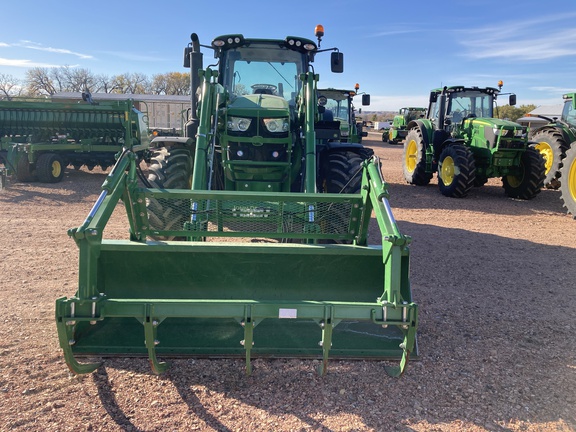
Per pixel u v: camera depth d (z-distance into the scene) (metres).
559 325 4.26
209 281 3.67
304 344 3.56
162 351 3.41
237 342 3.55
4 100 12.75
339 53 6.37
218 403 2.94
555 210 10.13
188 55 6.19
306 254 3.62
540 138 13.08
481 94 12.44
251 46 6.29
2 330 3.71
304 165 5.34
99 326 3.60
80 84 56.00
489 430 2.77
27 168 11.41
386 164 20.22
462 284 5.26
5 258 5.50
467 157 10.81
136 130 12.42
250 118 5.34
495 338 3.95
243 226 4.31
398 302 2.94
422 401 3.04
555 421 2.87
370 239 7.07
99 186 11.40
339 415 2.87
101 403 2.88
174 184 5.39
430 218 8.87
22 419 2.68
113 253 3.58
